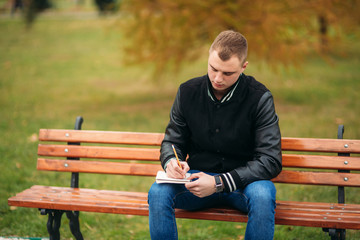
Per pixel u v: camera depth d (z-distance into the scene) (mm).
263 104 2293
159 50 7836
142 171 2777
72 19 21703
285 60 7352
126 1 7496
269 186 2180
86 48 16391
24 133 6254
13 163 4875
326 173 2574
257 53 7211
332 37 7398
